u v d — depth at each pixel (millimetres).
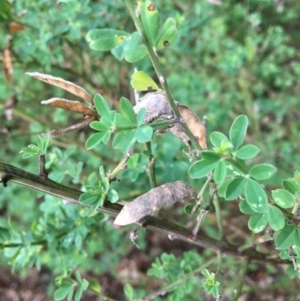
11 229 294
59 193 210
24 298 631
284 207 180
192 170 167
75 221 298
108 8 379
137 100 221
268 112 572
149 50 176
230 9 593
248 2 563
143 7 172
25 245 290
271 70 529
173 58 515
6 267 651
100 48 178
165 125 197
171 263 297
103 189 208
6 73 403
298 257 207
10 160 550
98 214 301
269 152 495
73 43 442
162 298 532
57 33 368
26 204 541
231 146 165
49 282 639
